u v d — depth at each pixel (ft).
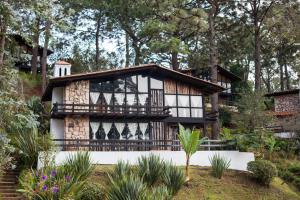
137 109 92.84
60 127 92.32
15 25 42.50
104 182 66.28
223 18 143.74
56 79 87.40
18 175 67.46
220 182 75.25
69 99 90.07
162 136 96.89
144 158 69.36
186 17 119.44
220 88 104.22
